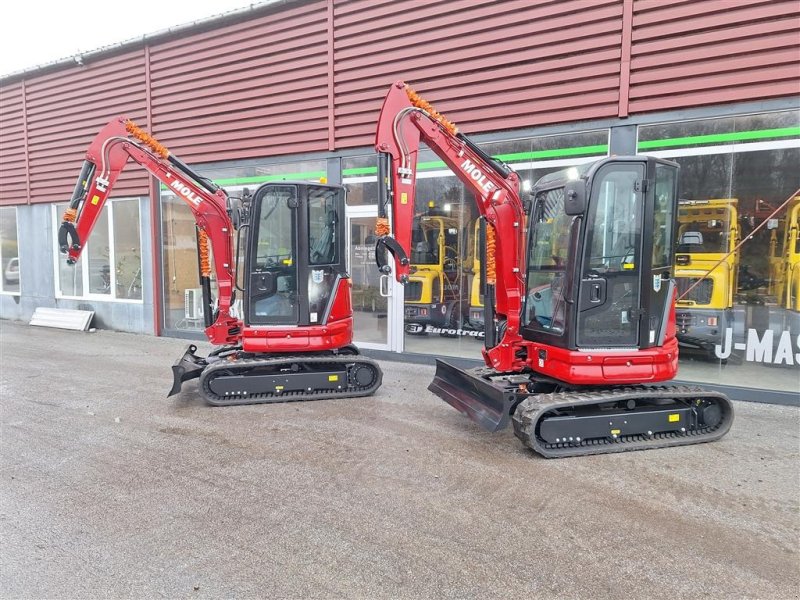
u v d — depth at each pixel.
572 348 4.21
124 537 2.88
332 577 2.53
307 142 8.45
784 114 5.51
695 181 5.96
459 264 7.44
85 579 2.50
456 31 7.11
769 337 5.78
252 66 8.75
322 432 4.62
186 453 4.12
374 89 7.80
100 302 10.88
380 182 4.42
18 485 3.53
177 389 5.46
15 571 2.56
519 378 4.77
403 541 2.86
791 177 5.54
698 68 5.77
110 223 10.55
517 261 4.77
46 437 4.46
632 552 2.77
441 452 4.16
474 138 7.18
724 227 5.89
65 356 8.04
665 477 3.71
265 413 5.17
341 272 5.94
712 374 6.04
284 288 5.70
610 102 6.27
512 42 6.78
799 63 5.34
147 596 2.38
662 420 4.30
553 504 3.30
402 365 7.53
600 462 3.97
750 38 5.54
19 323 11.87
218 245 5.96
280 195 5.60
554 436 4.06
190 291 9.78
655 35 5.95
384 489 3.49
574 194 4.01
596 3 6.22
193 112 9.41
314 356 5.92
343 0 7.85
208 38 9.09
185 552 2.73
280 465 3.89
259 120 8.82
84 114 10.66
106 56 10.16
